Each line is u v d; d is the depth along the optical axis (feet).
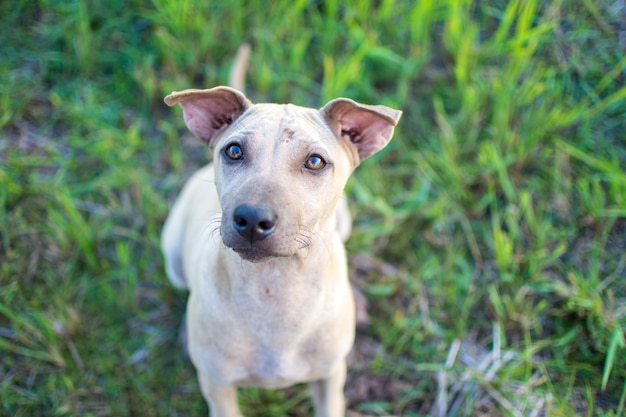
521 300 3.05
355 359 3.04
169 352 3.08
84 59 3.65
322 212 2.09
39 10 3.77
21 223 3.26
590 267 3.13
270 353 2.30
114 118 3.59
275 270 2.13
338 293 2.30
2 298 3.09
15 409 2.89
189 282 2.66
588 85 3.47
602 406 2.82
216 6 3.70
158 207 3.38
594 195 3.26
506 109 3.34
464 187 3.33
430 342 3.06
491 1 3.69
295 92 3.64
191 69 3.67
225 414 2.53
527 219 3.21
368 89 3.56
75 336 3.05
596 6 3.59
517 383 2.89
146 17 3.65
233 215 1.92
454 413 2.87
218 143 2.23
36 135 3.54
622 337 2.80
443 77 3.62
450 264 3.20
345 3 3.70
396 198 3.39
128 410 2.91
